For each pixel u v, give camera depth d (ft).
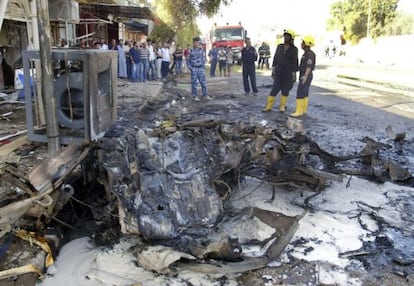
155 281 10.37
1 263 10.03
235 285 10.34
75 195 13.21
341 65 96.17
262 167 16.43
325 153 16.71
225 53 67.05
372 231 13.25
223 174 14.32
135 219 11.34
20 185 10.55
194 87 38.86
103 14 66.23
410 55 104.17
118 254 11.43
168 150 13.10
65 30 50.11
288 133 15.81
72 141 16.85
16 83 33.32
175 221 11.60
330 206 14.97
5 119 25.46
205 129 14.76
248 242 11.99
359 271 11.04
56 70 17.43
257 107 35.24
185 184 12.28
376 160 18.08
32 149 18.40
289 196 15.67
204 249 10.73
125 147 12.66
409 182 17.61
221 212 12.59
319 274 10.84
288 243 11.95
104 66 18.07
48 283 10.17
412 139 24.93
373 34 164.66
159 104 35.91
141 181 11.96
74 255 11.35
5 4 14.71
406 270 11.13
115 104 20.03
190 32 102.94
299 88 30.83
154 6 101.19
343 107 36.14
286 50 31.53
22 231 11.06
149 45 55.21
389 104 38.27
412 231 13.34
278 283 10.43
